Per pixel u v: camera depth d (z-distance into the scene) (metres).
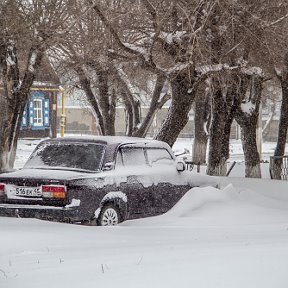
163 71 39.59
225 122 50.50
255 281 12.35
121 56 40.81
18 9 40.81
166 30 39.06
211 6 35.84
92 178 26.00
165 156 30.34
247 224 26.42
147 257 15.63
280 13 39.03
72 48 44.44
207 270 13.29
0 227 22.33
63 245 19.47
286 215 28.98
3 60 46.28
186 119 42.56
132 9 39.31
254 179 43.03
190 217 28.20
